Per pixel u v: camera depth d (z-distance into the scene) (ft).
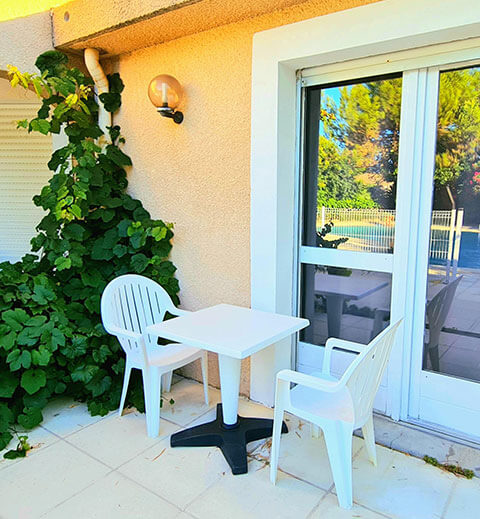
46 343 8.25
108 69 10.27
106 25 8.35
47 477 6.61
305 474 6.64
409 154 7.14
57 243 9.26
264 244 8.24
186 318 7.61
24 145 12.12
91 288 9.62
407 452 7.09
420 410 7.77
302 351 9.00
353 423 5.68
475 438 7.24
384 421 7.91
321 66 7.73
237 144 8.39
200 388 9.68
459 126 6.74
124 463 6.95
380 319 7.95
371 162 7.70
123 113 10.21
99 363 8.96
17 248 12.75
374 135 7.59
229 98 8.35
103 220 9.77
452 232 7.04
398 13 6.25
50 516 5.81
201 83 8.70
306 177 8.50
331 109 7.98
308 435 7.70
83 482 6.49
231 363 7.19
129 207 10.09
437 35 6.19
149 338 8.87
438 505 5.94
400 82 7.16
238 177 8.50
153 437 7.68
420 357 7.61
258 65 7.75
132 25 8.11
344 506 5.90
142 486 6.40
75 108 9.53
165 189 9.79
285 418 8.25
